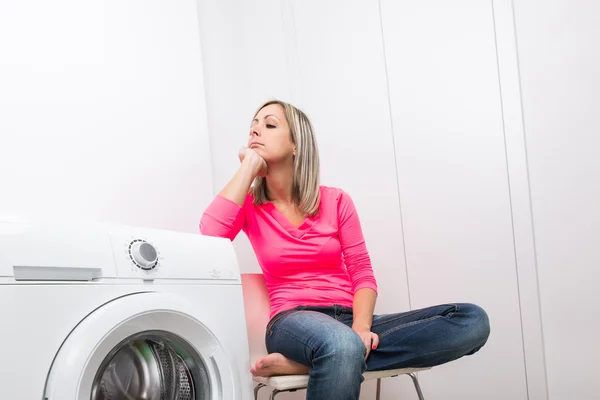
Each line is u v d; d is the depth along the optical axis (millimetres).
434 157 2150
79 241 1068
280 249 1515
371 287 1519
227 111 2344
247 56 2436
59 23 1805
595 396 1886
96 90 1865
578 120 1977
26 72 1697
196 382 1228
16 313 931
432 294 2098
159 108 2043
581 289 1933
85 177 1790
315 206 1586
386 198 2201
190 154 2113
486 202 2062
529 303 1975
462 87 2131
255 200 1619
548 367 1948
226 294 1315
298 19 2426
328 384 1159
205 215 1510
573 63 1995
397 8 2262
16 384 909
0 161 1604
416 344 1312
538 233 2000
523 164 2021
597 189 1938
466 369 2027
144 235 1204
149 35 2062
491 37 2102
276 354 1309
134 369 1144
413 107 2197
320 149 2314
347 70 2316
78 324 1015
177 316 1161
